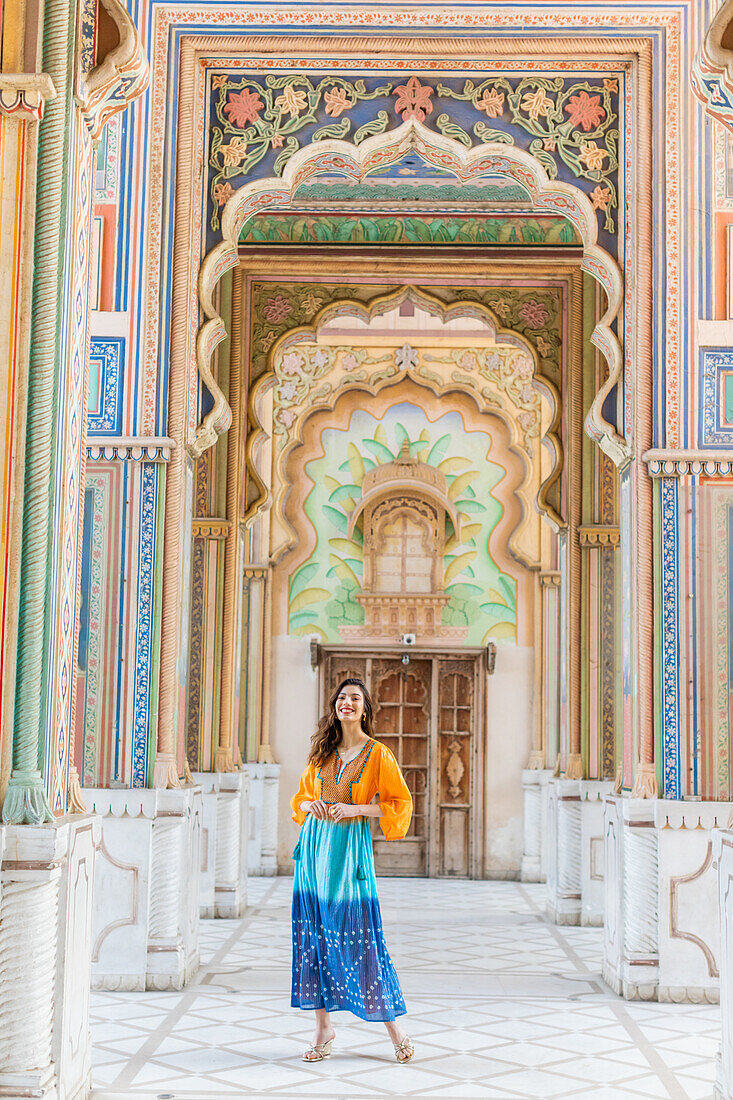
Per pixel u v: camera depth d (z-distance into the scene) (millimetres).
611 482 8484
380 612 11320
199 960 6363
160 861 5738
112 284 6070
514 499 11391
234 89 6168
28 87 3551
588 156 6121
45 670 3488
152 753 5840
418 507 11359
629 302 6078
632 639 5941
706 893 5645
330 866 4438
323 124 6141
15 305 3549
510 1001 5570
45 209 3594
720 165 6027
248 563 11203
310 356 11461
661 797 5754
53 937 3369
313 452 11477
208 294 6199
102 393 6031
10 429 3516
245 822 8750
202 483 8477
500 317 8648
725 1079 3697
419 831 11250
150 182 6082
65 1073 3484
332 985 4375
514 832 11086
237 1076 4188
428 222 8398
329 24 6016
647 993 5609
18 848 3270
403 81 6121
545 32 5996
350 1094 3984
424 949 7070
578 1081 4184
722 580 5832
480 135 6105
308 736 11211
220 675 8422
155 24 6074
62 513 3650
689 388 5934
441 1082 4145
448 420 11484
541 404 11344
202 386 6371
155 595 5910
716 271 5984
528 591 11305
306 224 8461
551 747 10789
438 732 11242
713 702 5781
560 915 8172
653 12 5996
